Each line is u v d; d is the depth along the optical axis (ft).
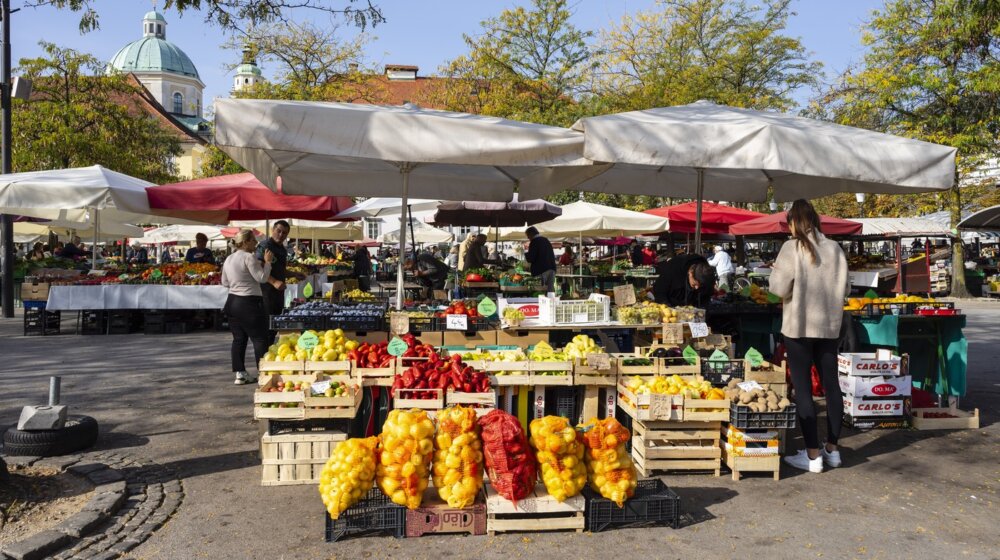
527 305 23.00
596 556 13.16
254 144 17.04
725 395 17.89
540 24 111.34
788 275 18.04
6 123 49.32
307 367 18.20
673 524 14.49
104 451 19.26
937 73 73.82
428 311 22.86
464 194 30.91
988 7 67.77
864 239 72.08
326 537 13.76
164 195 38.24
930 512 15.40
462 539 13.91
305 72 106.73
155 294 44.50
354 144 17.54
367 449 13.93
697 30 112.06
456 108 113.70
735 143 18.10
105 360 34.19
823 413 24.63
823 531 14.34
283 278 31.63
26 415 18.76
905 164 19.15
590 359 18.62
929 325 25.39
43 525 14.21
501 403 18.93
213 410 23.93
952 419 22.57
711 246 109.91
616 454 14.40
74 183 37.14
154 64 286.46
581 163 18.57
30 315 45.24
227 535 14.01
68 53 88.22
